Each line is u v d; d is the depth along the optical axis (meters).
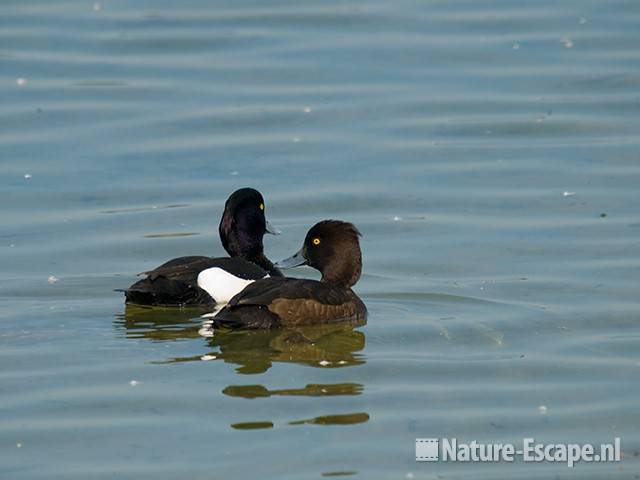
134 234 16.64
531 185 18.11
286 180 18.41
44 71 22.17
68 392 11.33
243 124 20.28
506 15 24.30
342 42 23.28
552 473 9.88
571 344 12.73
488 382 11.69
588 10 24.34
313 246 13.99
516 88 21.45
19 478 9.72
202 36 23.55
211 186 18.23
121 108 20.80
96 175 18.59
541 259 15.53
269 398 11.18
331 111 20.70
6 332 12.91
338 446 10.24
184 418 10.77
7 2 25.25
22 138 19.73
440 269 15.32
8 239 16.41
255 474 9.73
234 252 15.43
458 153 19.25
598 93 21.19
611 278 14.80
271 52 22.92
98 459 10.04
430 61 22.47
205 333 12.95
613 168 18.56
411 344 12.70
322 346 12.67
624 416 10.92
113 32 23.78
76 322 13.24
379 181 18.31
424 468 9.91
